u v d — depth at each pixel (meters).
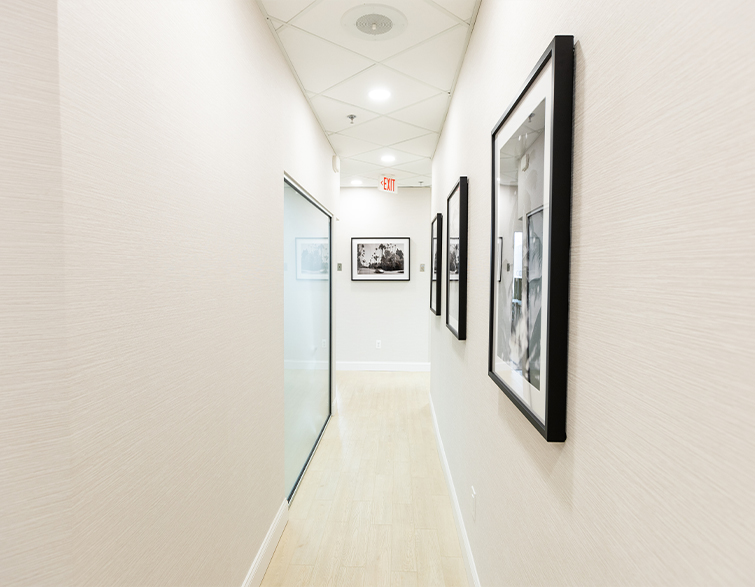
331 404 4.11
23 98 0.70
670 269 0.49
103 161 0.83
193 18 1.20
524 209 1.00
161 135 1.03
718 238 0.41
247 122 1.64
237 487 1.57
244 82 1.60
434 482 2.81
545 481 0.91
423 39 2.00
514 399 1.07
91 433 0.80
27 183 0.71
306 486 2.76
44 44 0.70
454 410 2.40
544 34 0.94
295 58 2.19
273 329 2.03
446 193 2.87
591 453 0.69
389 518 2.39
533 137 0.93
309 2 1.73
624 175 0.59
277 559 2.03
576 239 0.75
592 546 0.68
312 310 3.24
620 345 0.60
